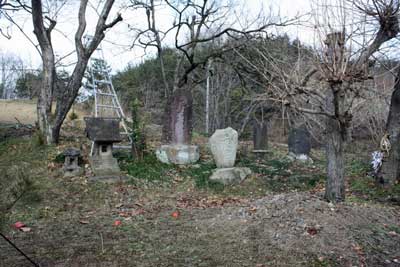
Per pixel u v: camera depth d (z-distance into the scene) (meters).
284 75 5.59
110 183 7.56
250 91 15.76
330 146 5.59
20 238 4.60
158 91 24.67
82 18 9.96
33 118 16.75
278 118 17.95
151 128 15.36
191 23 14.10
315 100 5.70
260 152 11.77
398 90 8.13
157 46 14.72
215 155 9.00
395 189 7.85
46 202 6.17
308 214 5.00
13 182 2.25
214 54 13.44
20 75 29.09
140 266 3.81
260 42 11.77
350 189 8.13
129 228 5.12
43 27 9.87
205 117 23.38
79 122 14.59
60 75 15.77
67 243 4.47
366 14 5.37
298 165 10.65
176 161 9.35
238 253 4.18
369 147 12.25
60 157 8.38
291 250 4.22
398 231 4.86
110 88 11.26
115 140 8.00
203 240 4.61
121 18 10.16
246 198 7.43
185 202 6.94
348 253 4.16
